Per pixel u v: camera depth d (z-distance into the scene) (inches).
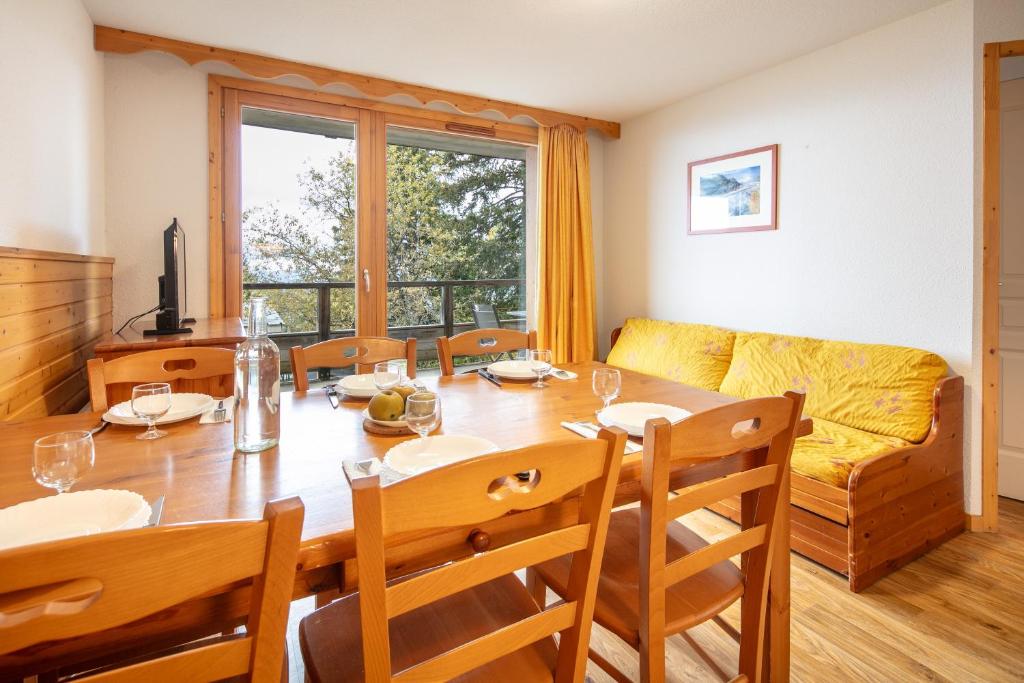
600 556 35.9
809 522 86.1
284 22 104.2
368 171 139.7
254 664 24.1
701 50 116.9
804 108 119.8
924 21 99.9
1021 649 66.6
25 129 71.8
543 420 56.8
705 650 66.5
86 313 93.5
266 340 48.6
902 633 69.6
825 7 98.7
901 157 103.7
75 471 34.4
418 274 150.8
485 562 31.3
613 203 174.1
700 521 101.7
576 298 164.6
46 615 19.1
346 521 33.2
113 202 113.3
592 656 50.9
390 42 112.7
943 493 92.4
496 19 103.1
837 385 105.6
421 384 70.6
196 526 21.1
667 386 74.3
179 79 118.6
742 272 134.7
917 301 102.2
